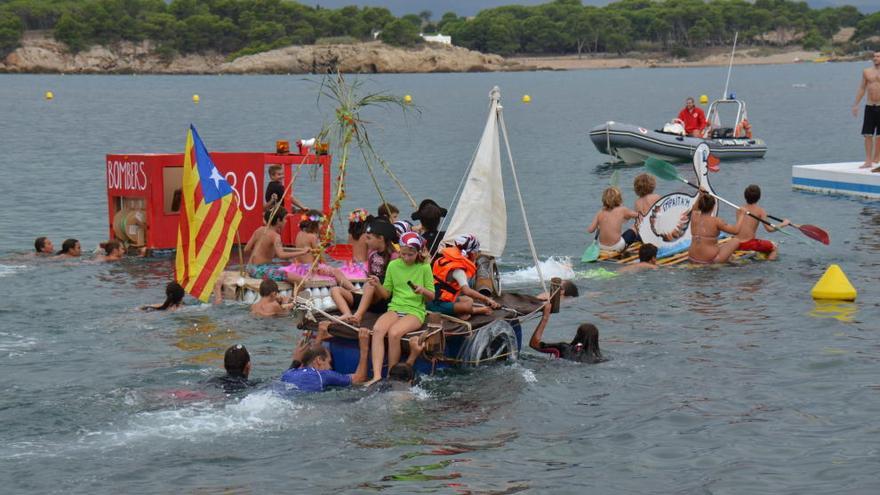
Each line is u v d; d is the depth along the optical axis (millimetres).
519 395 12938
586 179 36844
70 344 15305
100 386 13172
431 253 15141
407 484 10250
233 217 18297
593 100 104188
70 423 11797
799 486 10203
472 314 14352
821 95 107562
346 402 12523
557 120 72312
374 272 13984
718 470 10625
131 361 14414
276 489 10109
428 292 13430
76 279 20031
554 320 16984
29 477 10320
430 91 128000
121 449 11055
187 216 18078
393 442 11352
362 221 19125
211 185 18016
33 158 43406
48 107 86875
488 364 14148
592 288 19359
